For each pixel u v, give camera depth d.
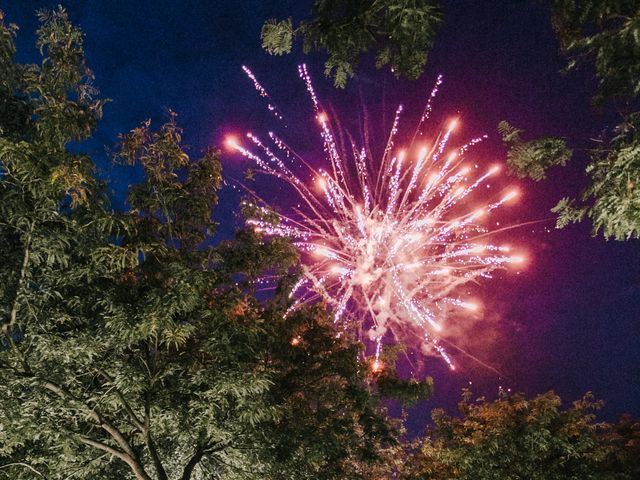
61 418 7.62
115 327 7.26
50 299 7.64
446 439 14.37
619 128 5.21
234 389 7.64
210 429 7.83
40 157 6.53
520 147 5.98
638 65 4.85
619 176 4.83
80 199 6.88
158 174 8.60
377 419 10.73
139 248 7.64
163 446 9.35
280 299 10.20
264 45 4.79
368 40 4.63
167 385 8.69
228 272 9.59
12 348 7.34
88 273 7.36
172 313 7.38
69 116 6.89
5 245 7.32
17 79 7.19
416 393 10.68
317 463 9.90
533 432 12.27
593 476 11.97
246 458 8.58
